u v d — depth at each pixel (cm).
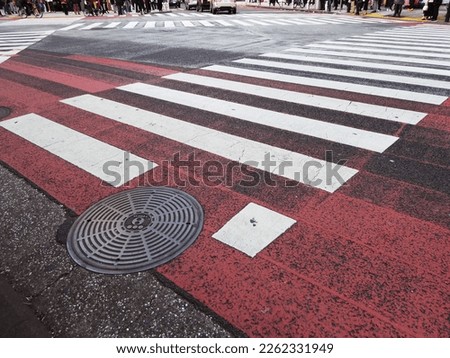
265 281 223
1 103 585
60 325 199
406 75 702
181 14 2745
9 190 331
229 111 523
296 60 860
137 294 216
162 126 473
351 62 827
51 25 2020
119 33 1512
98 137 444
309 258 241
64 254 249
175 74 746
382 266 232
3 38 1453
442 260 235
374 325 194
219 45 1120
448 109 512
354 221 277
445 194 310
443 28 1598
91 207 302
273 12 2862
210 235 265
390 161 370
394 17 2241
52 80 723
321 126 462
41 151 409
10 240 265
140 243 258
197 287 220
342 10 2947
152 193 321
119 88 654
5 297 217
